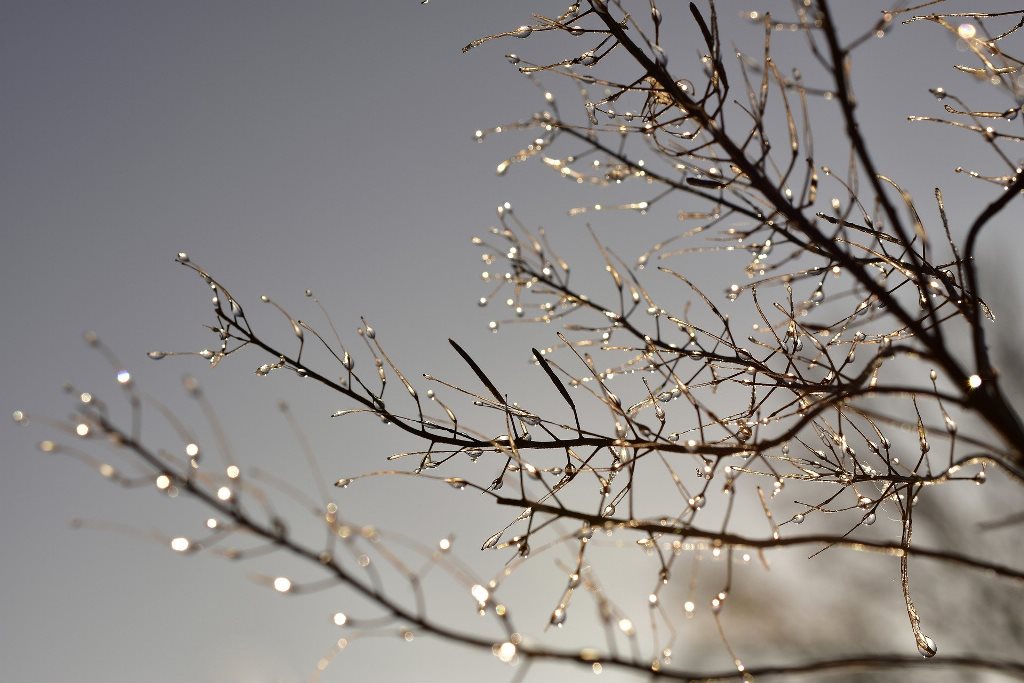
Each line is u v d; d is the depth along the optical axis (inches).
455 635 80.4
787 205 115.2
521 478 98.2
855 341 119.6
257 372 105.3
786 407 110.0
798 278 124.0
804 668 90.7
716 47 114.7
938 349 107.6
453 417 105.9
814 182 114.5
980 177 116.3
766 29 109.1
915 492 109.9
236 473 79.3
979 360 108.6
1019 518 112.9
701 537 98.1
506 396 103.2
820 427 114.0
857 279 110.8
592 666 83.1
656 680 85.2
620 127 127.5
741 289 124.9
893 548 104.2
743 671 89.0
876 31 104.0
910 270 110.7
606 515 105.6
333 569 78.6
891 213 104.6
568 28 122.0
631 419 105.3
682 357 119.3
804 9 105.6
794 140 115.6
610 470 106.5
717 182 120.7
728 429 103.3
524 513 98.0
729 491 101.8
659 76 119.3
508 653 81.0
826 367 115.5
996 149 110.7
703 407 103.5
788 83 114.3
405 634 79.7
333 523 80.7
